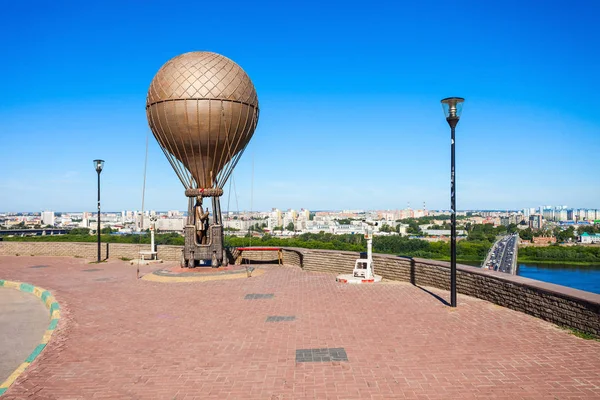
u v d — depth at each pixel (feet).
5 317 50.65
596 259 406.62
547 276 324.60
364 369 29.30
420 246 405.80
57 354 34.06
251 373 29.19
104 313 47.93
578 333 35.83
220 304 51.49
